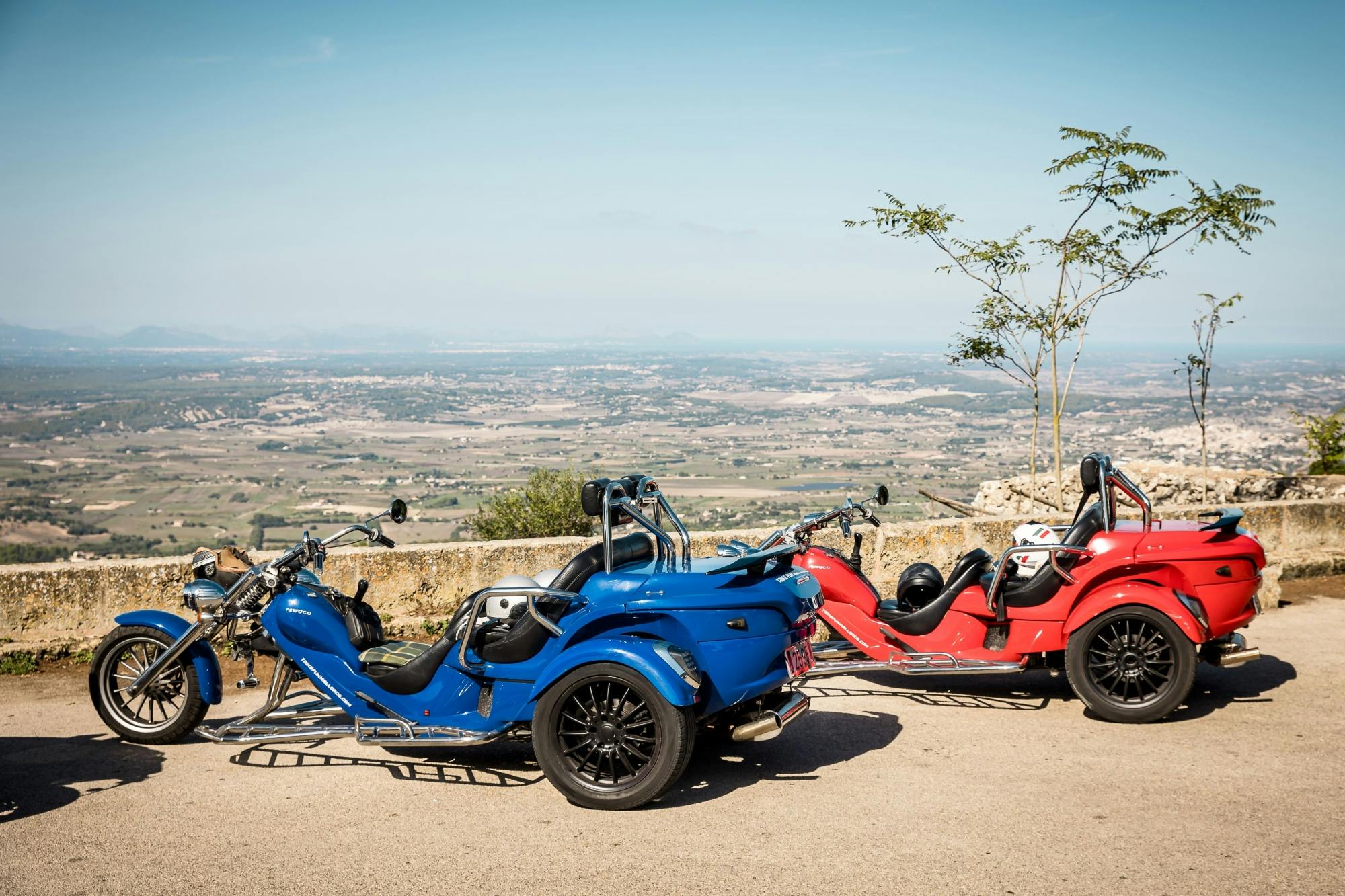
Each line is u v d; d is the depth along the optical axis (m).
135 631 5.88
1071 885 3.82
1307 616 8.63
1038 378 12.27
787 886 3.88
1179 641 5.91
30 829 4.60
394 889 3.93
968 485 57.16
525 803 4.89
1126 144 11.06
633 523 5.72
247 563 6.12
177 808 4.85
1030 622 6.36
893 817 4.56
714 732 5.94
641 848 4.29
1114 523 6.32
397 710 5.49
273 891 3.92
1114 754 5.41
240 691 6.95
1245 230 10.81
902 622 6.84
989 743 5.66
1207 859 4.02
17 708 6.65
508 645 5.22
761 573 5.25
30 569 7.95
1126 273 11.48
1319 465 15.64
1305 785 4.84
